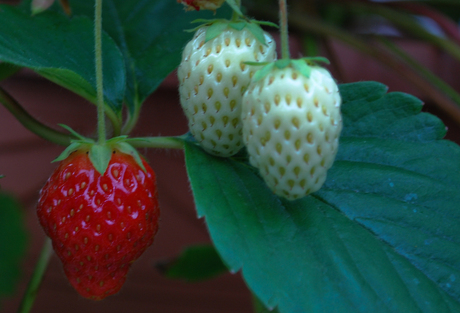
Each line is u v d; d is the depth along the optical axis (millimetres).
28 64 253
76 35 277
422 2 405
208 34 236
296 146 224
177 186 398
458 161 255
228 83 234
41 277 286
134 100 289
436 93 346
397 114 260
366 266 234
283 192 229
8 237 364
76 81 255
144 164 249
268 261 225
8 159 390
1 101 272
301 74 224
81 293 249
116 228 241
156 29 302
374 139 259
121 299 407
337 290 227
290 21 361
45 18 277
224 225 228
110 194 241
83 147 245
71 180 242
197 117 238
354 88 262
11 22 267
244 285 415
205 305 415
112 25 303
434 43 372
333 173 253
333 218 243
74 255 242
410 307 231
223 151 242
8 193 364
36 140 391
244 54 234
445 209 248
